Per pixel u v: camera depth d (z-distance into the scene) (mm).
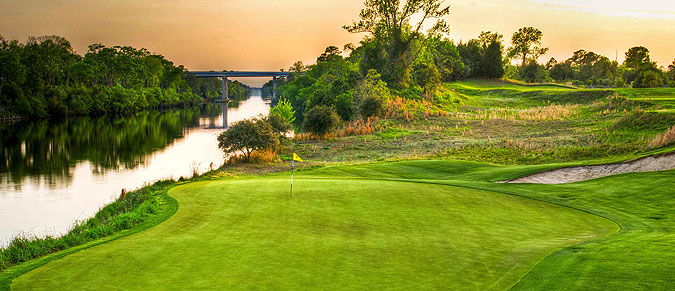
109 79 140625
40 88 104312
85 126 84625
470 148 44781
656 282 8469
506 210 16500
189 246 12086
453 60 139375
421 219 15008
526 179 25000
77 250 12008
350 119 76125
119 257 11312
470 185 21375
